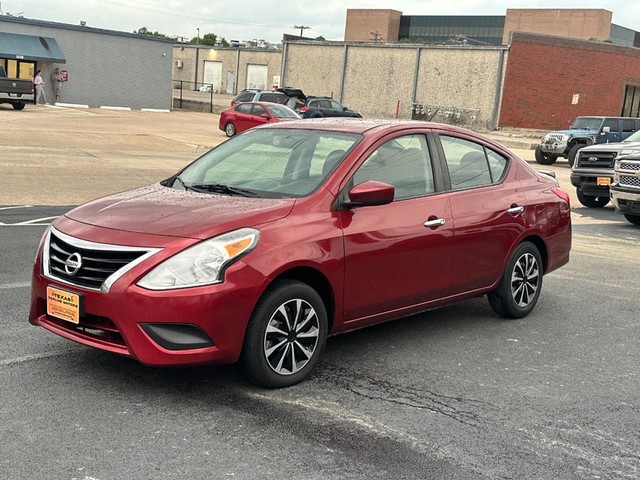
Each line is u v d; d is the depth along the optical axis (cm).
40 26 4131
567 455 387
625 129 2694
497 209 599
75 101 4341
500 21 12119
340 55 5038
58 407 412
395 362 521
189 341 411
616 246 1075
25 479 332
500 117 4350
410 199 533
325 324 472
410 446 387
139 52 4528
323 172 495
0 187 1280
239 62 7031
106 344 422
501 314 648
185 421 402
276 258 434
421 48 4612
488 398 462
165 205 464
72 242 432
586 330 631
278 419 411
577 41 4391
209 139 2664
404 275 520
